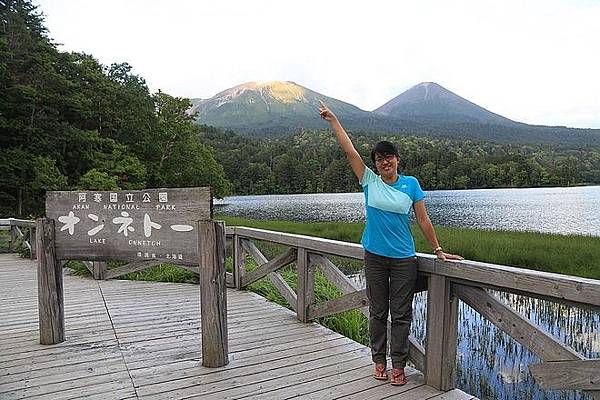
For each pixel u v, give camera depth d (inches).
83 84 1042.7
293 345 132.6
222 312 116.3
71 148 940.6
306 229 713.0
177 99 1291.8
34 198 844.0
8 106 830.5
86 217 133.8
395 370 105.1
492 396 147.2
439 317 101.1
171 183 1264.8
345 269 388.5
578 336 208.5
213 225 114.9
